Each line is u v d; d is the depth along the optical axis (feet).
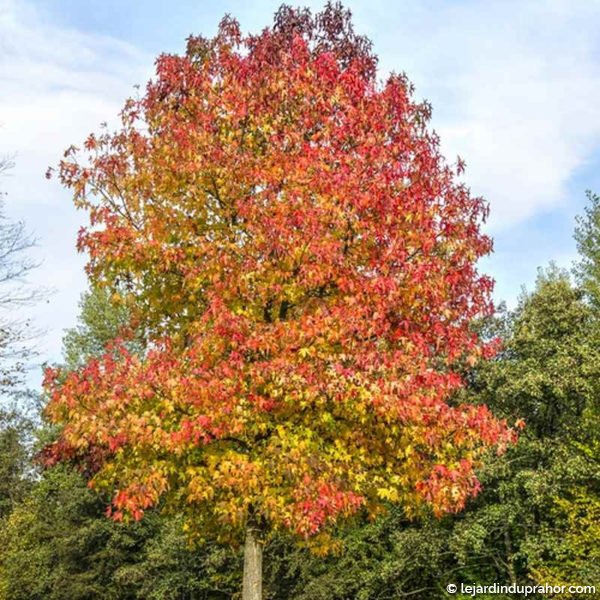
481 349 31.58
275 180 30.83
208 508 31.78
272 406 27.73
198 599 95.45
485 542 75.87
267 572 80.94
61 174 33.40
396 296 28.60
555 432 72.38
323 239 29.09
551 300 73.15
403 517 74.90
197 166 30.81
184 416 27.68
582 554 61.82
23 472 93.40
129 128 35.06
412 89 37.93
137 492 26.86
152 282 33.60
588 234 88.58
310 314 29.78
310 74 33.60
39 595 96.02
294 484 27.27
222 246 30.55
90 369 28.78
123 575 91.40
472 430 28.99
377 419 28.84
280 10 38.01
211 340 28.45
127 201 33.42
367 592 73.46
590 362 65.92
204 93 34.37
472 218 32.96
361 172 30.86
